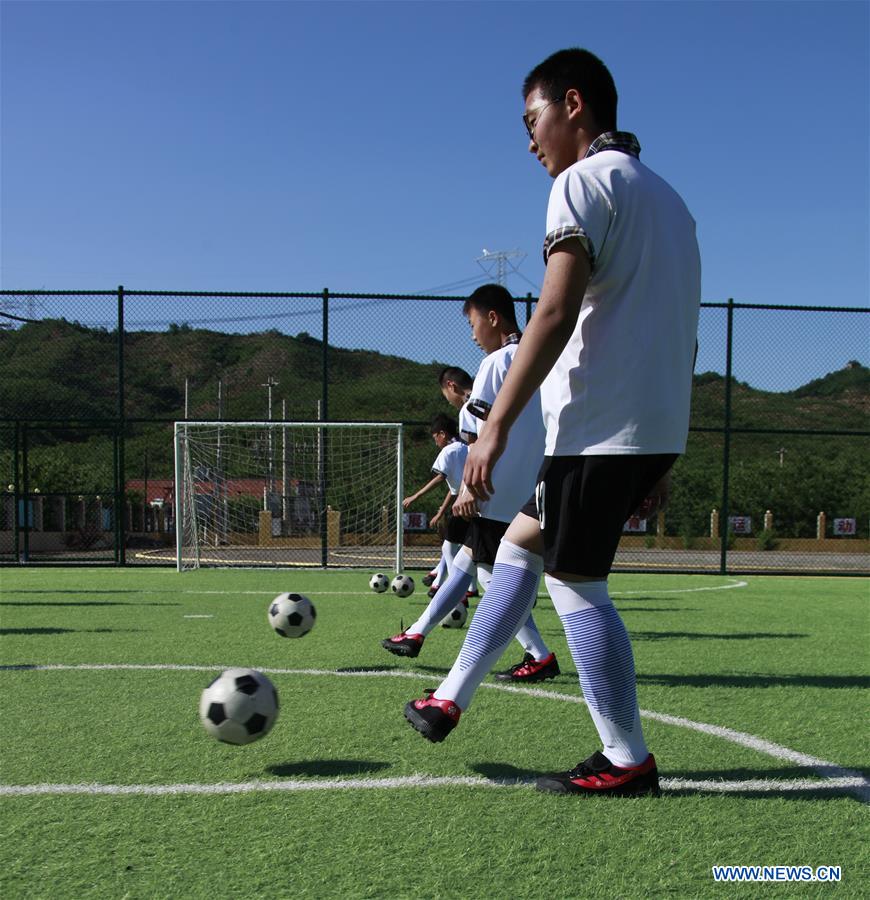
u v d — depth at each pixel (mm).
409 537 15906
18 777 2299
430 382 13258
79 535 17078
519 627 2344
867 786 2260
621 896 1561
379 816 1984
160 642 4965
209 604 7305
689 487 23812
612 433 2006
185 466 13086
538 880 1629
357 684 3664
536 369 1909
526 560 2344
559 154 2244
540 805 2070
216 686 2402
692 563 18531
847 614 7059
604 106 2215
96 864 1701
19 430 13086
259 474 13531
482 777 2305
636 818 1986
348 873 1657
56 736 2752
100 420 12977
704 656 4660
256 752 2557
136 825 1923
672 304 2061
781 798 2150
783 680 3906
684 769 2434
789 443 24984
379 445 13375
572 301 1912
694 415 12820
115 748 2602
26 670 4000
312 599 7914
